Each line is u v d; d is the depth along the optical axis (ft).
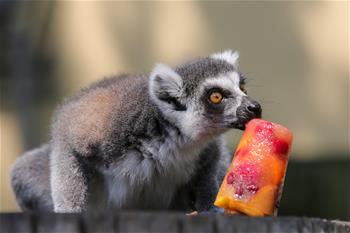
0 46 65.41
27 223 18.08
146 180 32.71
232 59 35.47
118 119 31.50
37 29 63.21
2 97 66.69
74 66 62.54
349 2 60.34
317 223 19.53
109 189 32.99
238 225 18.40
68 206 32.40
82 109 32.78
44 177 37.24
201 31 60.75
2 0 62.64
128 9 61.41
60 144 32.94
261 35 60.54
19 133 65.31
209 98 32.78
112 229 17.93
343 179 63.31
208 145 34.01
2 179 66.54
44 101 64.23
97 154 31.78
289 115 60.54
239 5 60.64
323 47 60.70
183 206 35.63
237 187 25.16
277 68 60.49
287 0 60.70
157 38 61.11
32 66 63.98
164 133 32.27
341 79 60.49
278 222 18.69
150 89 32.01
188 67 34.01
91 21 62.03
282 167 25.59
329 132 60.64
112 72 60.95
